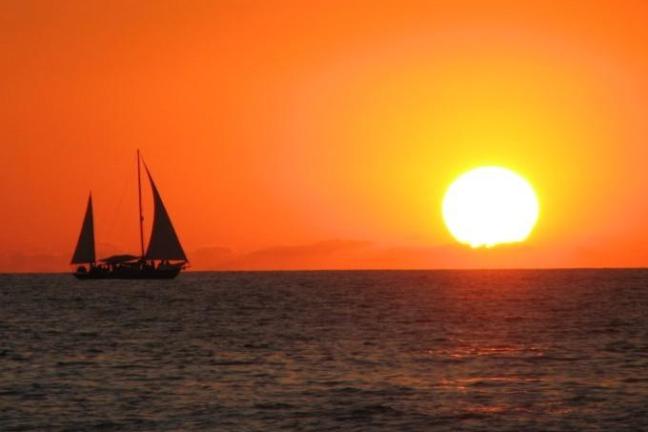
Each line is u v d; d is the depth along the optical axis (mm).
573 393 177000
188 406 165875
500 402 168625
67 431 147750
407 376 199375
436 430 147875
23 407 165750
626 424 150500
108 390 182375
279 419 155250
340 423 152625
